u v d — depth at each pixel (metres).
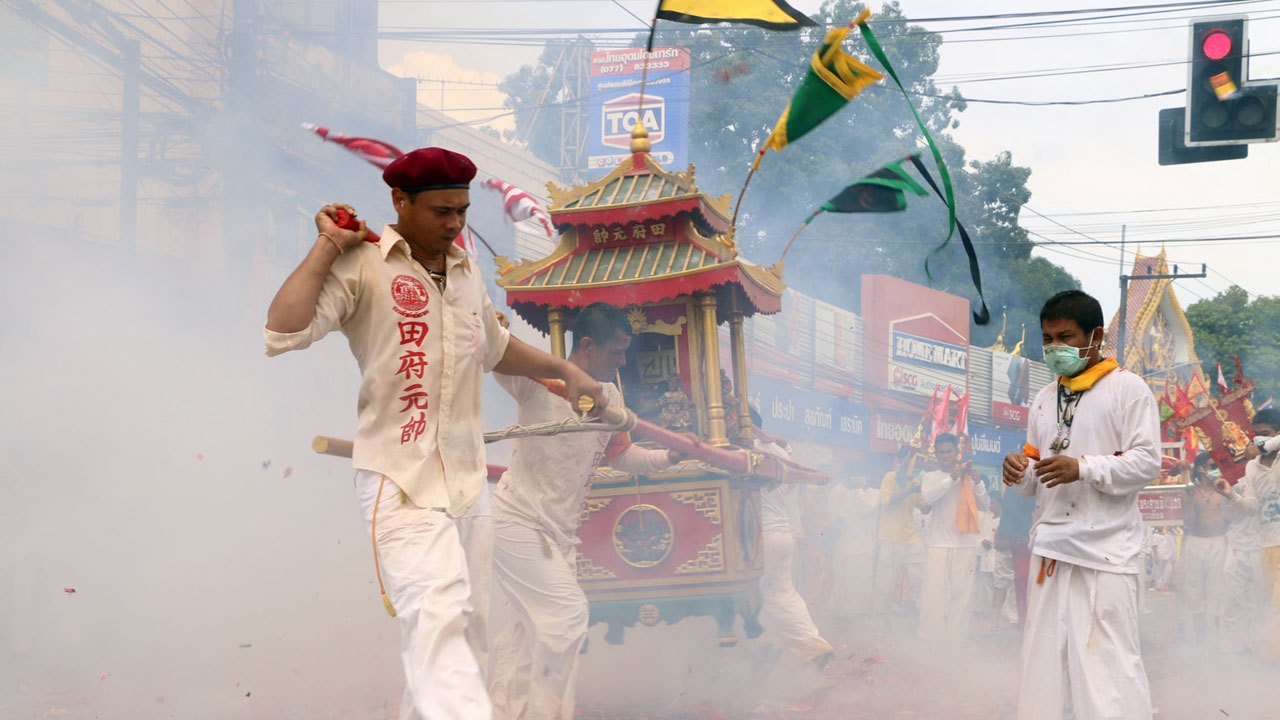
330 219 3.06
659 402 5.84
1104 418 4.11
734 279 5.58
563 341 5.93
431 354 3.15
